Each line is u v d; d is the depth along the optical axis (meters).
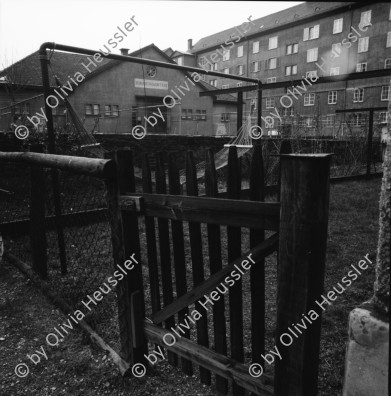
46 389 2.04
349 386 1.26
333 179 10.06
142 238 4.86
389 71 6.89
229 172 1.56
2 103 19.91
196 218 1.69
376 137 17.16
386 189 1.12
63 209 5.02
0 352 2.42
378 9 35.72
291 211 1.31
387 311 1.14
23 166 7.40
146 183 1.97
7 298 3.19
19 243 4.61
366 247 4.36
